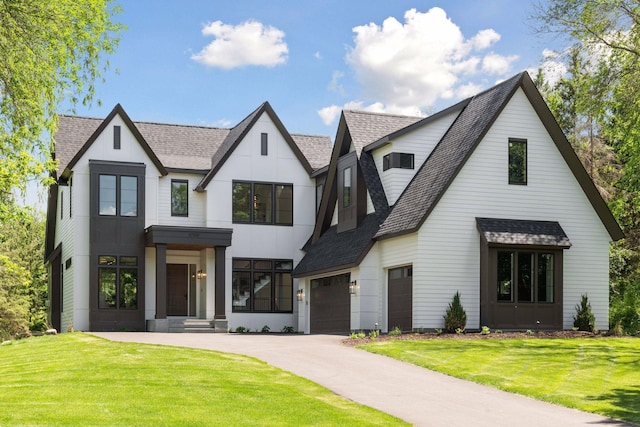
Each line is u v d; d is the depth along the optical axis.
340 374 16.61
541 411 13.15
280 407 12.62
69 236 33.03
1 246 39.91
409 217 25.70
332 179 32.56
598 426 11.98
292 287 34.94
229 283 33.84
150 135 36.12
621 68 25.33
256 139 34.94
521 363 18.20
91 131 34.50
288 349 20.67
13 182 17.73
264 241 34.66
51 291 36.91
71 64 18.47
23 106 17.42
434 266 25.09
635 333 29.25
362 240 27.89
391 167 28.39
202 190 33.81
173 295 34.19
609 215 27.11
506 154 26.22
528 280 25.64
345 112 31.16
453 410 13.12
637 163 26.80
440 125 28.98
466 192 25.62
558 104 40.25
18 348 23.03
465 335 23.78
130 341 22.64
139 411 11.83
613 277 35.59
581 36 25.25
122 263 31.70
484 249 25.28
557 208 26.69
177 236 31.34
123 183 32.00
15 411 11.66
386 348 20.56
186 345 21.45
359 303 27.17
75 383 14.23
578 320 26.19
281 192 35.19
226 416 11.74
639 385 15.45
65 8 18.05
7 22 16.72
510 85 26.47
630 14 24.78
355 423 11.67
